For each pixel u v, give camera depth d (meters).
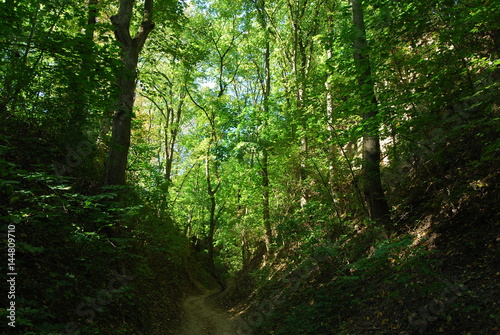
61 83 5.60
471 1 4.69
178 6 10.87
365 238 7.54
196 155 20.03
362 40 6.60
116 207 5.71
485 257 4.65
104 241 6.08
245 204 18.89
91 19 8.12
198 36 18.36
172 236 11.50
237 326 10.55
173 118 22.55
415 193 7.57
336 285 7.16
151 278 11.09
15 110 6.78
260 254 17.34
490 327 3.64
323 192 8.96
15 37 4.67
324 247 7.45
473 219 5.38
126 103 7.69
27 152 6.14
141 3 11.67
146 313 8.14
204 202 23.03
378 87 6.66
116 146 6.90
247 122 15.38
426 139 6.05
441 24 5.18
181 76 17.81
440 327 4.19
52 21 5.85
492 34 5.23
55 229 5.22
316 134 7.80
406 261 4.93
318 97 7.76
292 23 13.23
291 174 11.98
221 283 19.52
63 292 4.79
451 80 5.03
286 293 9.59
